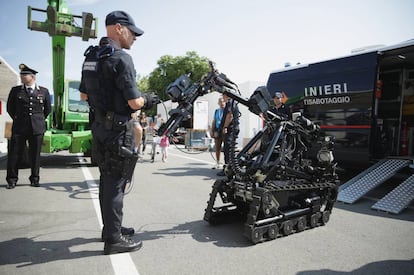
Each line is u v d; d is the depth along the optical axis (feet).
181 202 14.98
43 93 17.75
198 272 7.87
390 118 24.56
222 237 10.43
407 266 8.42
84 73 8.49
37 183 17.72
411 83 24.21
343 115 20.53
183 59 98.53
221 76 10.80
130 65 8.18
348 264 8.50
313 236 10.75
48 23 20.54
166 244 9.73
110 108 8.36
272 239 10.30
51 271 7.77
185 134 49.19
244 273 7.88
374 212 14.07
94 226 11.19
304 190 11.53
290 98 24.72
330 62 21.67
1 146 40.22
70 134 26.32
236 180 11.50
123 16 8.55
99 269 7.92
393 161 18.35
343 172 25.44
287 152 12.28
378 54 18.86
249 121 49.01
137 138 12.92
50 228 10.93
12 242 9.62
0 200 14.58
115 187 8.66
